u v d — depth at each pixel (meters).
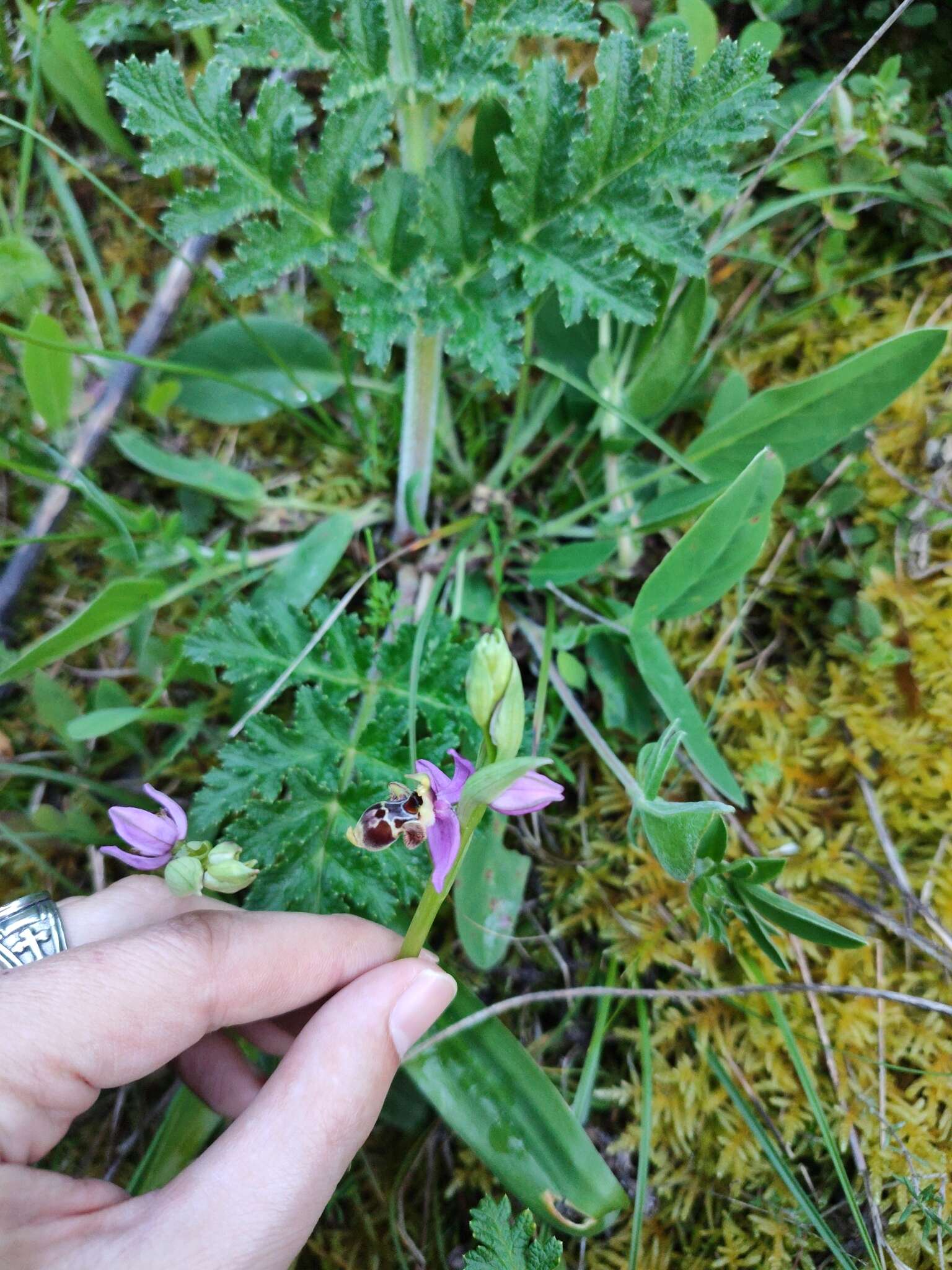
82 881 0.21
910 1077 0.19
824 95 0.18
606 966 0.20
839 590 0.21
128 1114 0.20
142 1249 0.13
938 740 0.20
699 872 0.16
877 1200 0.18
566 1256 0.19
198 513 0.22
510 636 0.22
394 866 0.17
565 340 0.21
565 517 0.21
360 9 0.15
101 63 0.22
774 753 0.21
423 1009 0.15
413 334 0.18
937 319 0.21
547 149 0.16
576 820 0.20
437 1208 0.19
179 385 0.21
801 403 0.18
